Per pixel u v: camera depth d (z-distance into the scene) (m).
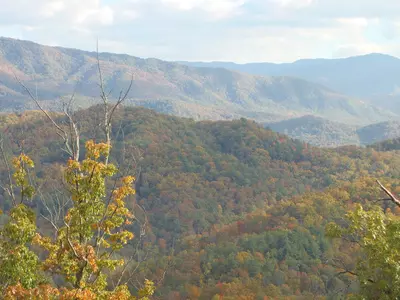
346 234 16.44
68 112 15.10
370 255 14.91
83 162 12.90
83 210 12.86
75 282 12.88
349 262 43.50
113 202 14.31
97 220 13.39
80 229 12.96
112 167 13.21
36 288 12.04
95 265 12.42
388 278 14.55
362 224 15.63
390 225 15.10
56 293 12.19
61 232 13.10
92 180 12.91
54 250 13.02
